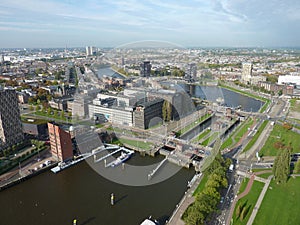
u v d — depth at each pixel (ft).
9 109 643.86
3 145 632.79
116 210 439.63
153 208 444.55
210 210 383.24
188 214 387.96
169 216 423.23
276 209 420.36
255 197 453.58
